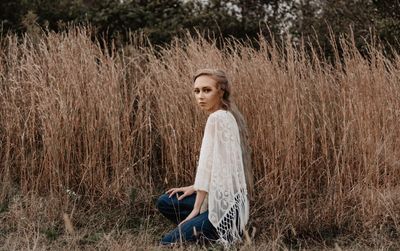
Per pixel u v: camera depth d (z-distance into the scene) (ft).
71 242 12.10
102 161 14.48
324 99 15.08
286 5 30.48
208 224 11.35
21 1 26.27
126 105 14.70
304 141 14.15
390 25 27.84
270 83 14.44
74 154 14.33
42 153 14.29
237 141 11.54
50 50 15.38
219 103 11.76
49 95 14.17
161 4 28.91
